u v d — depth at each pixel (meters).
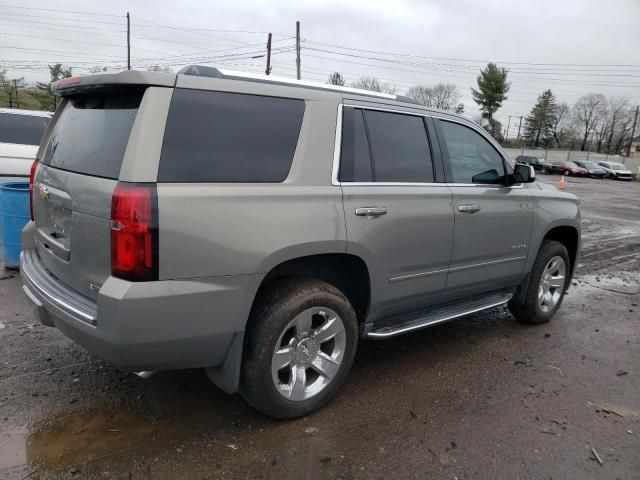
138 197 2.49
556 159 69.19
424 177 3.86
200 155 2.72
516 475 2.85
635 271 8.16
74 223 2.85
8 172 8.01
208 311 2.73
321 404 3.37
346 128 3.38
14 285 5.48
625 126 92.38
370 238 3.39
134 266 2.52
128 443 2.94
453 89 78.50
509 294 4.91
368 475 2.78
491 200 4.34
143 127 2.57
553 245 5.16
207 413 3.29
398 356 4.34
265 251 2.87
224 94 2.87
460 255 4.11
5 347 4.04
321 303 3.18
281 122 3.06
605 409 3.62
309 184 3.11
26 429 3.02
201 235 2.65
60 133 3.37
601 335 5.13
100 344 2.62
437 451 3.02
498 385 3.90
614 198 23.50
